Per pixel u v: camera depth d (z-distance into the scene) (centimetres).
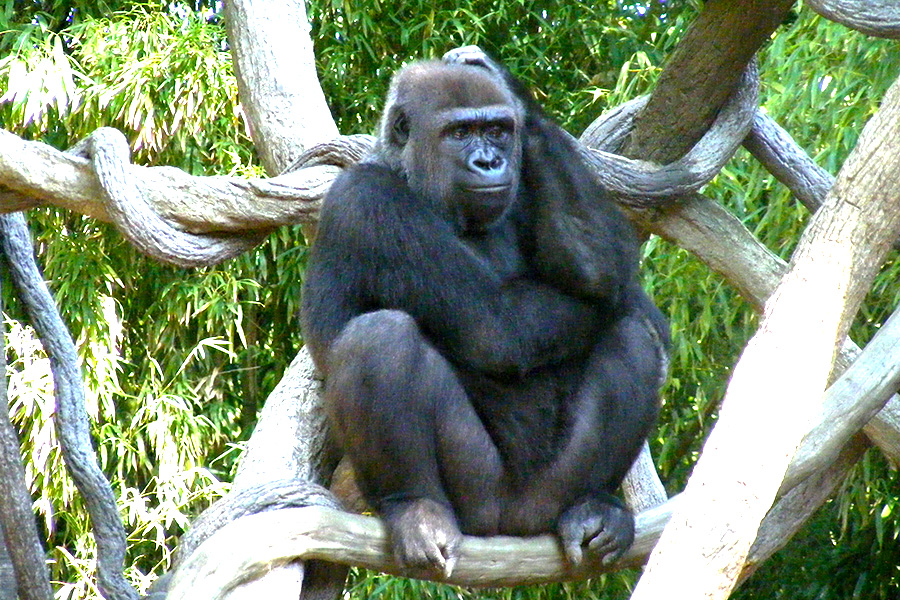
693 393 1476
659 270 1303
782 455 554
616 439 737
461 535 694
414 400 679
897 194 614
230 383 1647
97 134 871
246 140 1545
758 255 928
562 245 748
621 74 1383
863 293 626
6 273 1504
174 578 671
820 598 1484
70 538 1548
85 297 1454
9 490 951
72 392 1021
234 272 1534
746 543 537
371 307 737
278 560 673
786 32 1286
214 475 1552
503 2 1546
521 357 731
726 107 938
